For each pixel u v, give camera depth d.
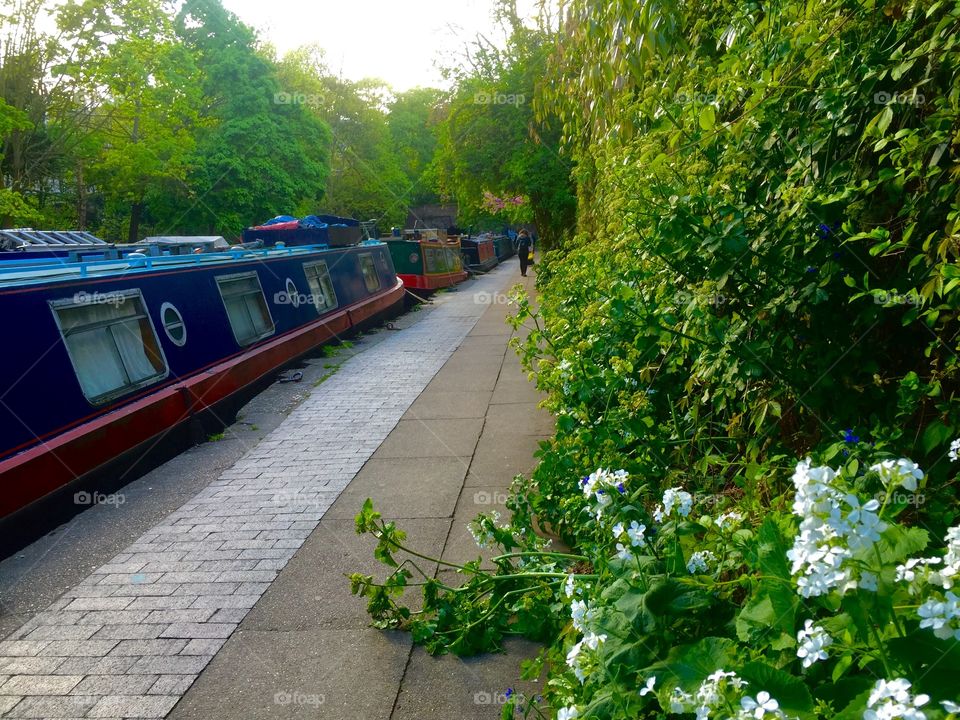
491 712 3.26
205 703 3.48
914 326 2.94
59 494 6.33
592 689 2.25
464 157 23.48
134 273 8.77
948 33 2.65
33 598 4.73
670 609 2.20
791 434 3.45
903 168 2.66
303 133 40.81
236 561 5.08
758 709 1.49
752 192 3.66
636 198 4.41
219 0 38.34
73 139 28.38
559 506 4.39
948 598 1.48
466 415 8.78
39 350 6.73
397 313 21.75
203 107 36.88
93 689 3.65
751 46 3.85
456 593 3.94
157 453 7.89
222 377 9.56
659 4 4.89
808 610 1.81
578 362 4.54
